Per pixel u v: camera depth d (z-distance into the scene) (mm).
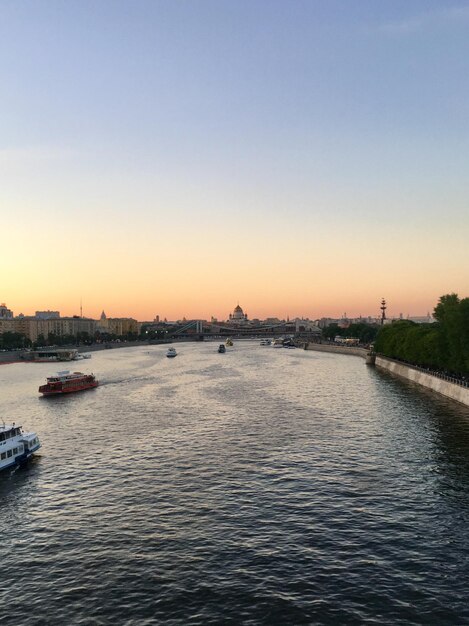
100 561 45219
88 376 161750
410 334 175250
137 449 81438
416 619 36469
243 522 52562
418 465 70875
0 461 71125
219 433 91500
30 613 38000
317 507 56156
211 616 37188
